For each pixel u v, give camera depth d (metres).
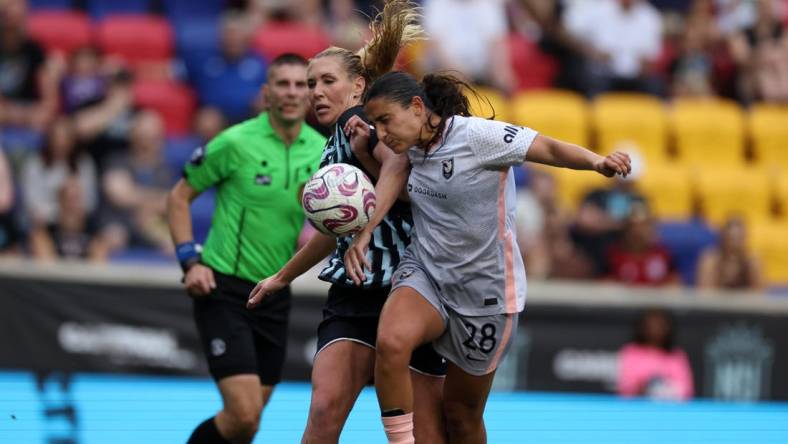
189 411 30.59
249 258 23.05
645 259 38.50
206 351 22.98
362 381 19.53
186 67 43.66
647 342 34.41
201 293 22.91
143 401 30.33
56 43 44.09
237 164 22.95
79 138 37.31
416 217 18.55
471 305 18.39
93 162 37.06
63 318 30.22
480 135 17.50
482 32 46.06
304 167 23.19
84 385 30.14
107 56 43.75
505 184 17.88
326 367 19.34
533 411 33.22
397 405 17.75
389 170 18.36
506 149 17.38
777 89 50.06
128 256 35.50
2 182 34.91
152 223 36.59
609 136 46.50
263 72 43.12
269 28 45.22
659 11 53.66
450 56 45.28
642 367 34.28
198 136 40.81
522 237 38.09
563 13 48.88
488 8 46.34
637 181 44.09
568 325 33.91
